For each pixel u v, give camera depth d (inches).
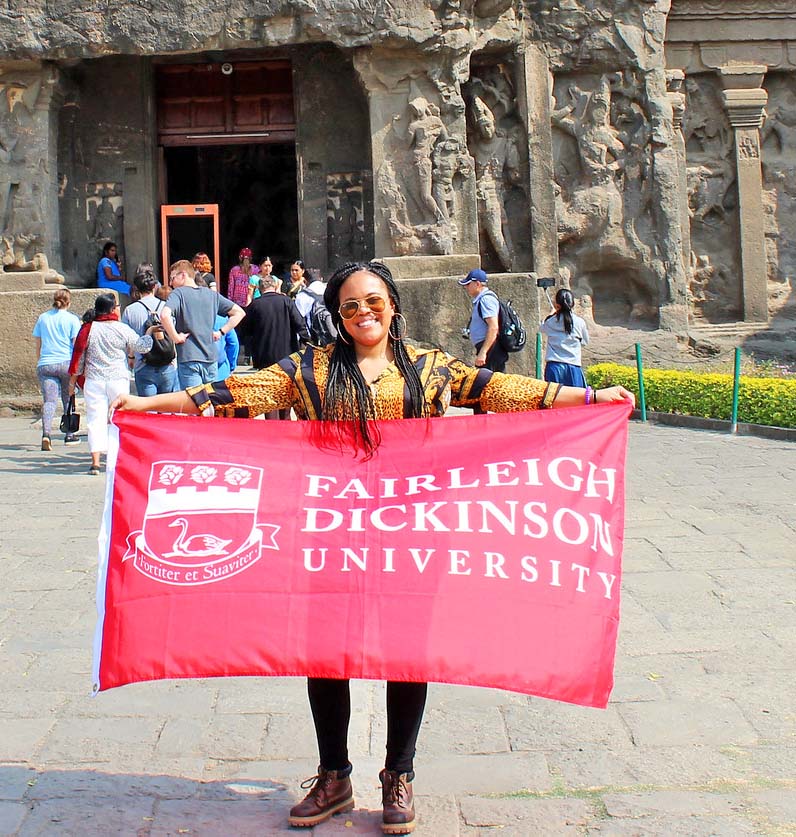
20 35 633.0
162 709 195.6
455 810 156.0
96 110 730.2
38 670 214.5
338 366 149.5
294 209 1031.6
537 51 721.6
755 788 163.2
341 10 635.5
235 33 636.7
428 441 149.3
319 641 140.6
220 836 149.0
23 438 506.0
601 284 773.3
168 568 144.6
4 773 168.6
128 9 634.2
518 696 201.8
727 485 383.2
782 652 221.6
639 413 574.9
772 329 796.0
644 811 155.8
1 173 656.4
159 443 149.4
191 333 405.4
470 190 674.8
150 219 733.3
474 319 429.7
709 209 812.0
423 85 665.0
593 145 740.0
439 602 142.3
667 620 241.4
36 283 646.5
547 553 145.3
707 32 800.9
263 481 147.5
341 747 152.3
